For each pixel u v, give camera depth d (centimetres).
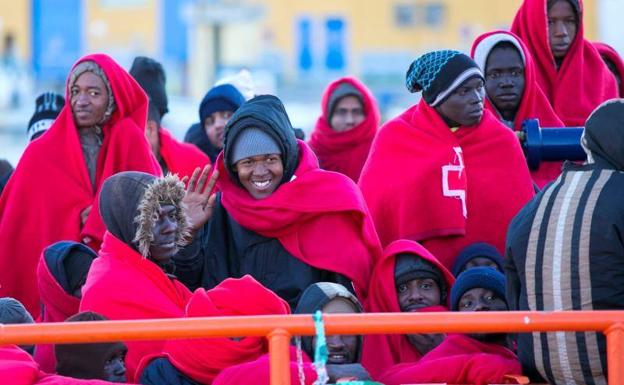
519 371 1458
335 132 2500
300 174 1752
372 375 1647
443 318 1273
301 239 1730
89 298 1588
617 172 1397
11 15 7381
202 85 7381
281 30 7700
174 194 1625
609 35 5847
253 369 1435
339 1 7744
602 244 1360
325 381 1268
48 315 1716
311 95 7350
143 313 1576
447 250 1834
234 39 7556
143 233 1597
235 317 1277
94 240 1895
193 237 1730
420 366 1504
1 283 1923
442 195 1831
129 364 1583
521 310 1416
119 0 7419
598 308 1360
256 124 1725
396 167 1866
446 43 7669
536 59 2184
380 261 1700
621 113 1407
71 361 1506
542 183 1966
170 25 7544
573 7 2173
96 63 1967
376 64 7656
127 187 1628
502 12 7638
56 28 7425
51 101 2345
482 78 1850
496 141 1862
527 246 1406
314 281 1716
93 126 1970
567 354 1363
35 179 1938
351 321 1273
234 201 1738
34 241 1930
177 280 1670
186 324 1267
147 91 2350
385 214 1859
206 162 2227
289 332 1270
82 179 1947
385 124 1917
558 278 1374
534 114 2036
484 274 1630
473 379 1467
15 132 6425
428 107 1872
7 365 1404
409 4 7694
